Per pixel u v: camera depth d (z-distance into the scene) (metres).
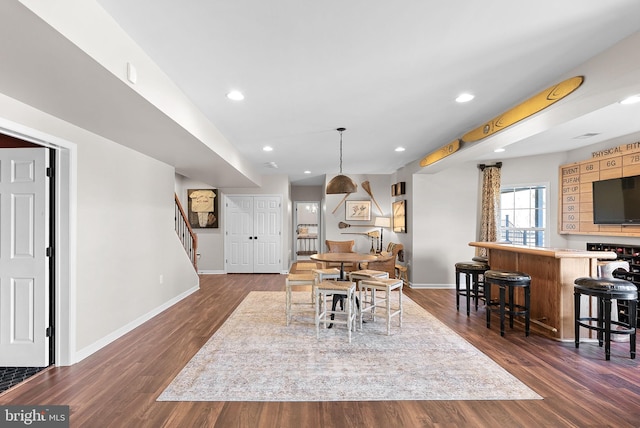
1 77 1.96
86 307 3.14
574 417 2.14
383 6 1.80
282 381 2.61
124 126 2.98
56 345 2.91
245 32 2.05
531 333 3.74
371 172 7.88
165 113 2.62
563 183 5.64
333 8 1.82
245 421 2.10
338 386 2.53
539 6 1.81
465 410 2.22
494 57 2.39
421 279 6.37
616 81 2.21
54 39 1.55
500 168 6.28
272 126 4.05
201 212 8.11
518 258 4.32
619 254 4.55
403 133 4.39
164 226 4.88
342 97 3.12
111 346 3.37
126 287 3.84
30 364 2.87
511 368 2.85
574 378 2.66
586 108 2.73
